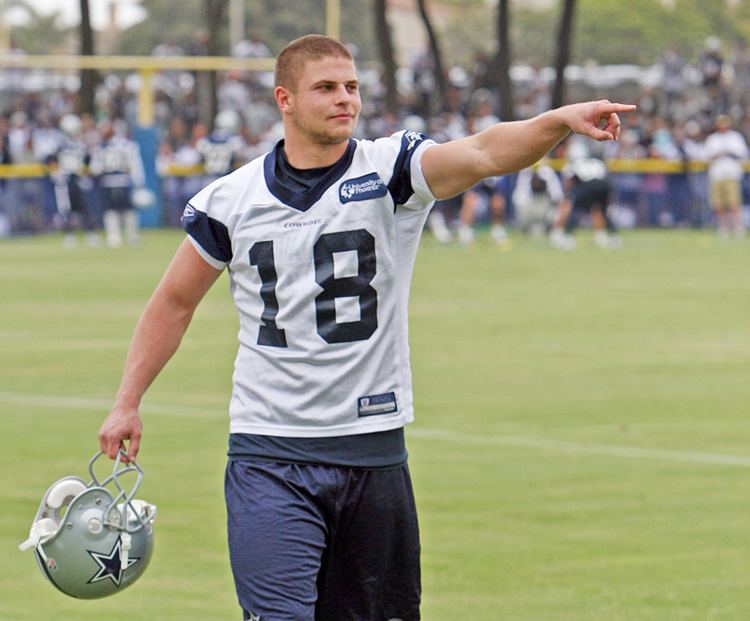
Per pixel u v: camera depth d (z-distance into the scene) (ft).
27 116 306.35
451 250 233.35
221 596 57.06
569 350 122.52
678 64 331.36
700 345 125.70
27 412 95.35
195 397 100.53
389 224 40.04
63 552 39.93
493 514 68.85
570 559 61.72
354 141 40.55
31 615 54.85
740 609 55.06
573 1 300.81
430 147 39.86
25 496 72.23
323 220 39.73
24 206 263.90
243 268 40.50
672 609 55.11
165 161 280.31
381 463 40.22
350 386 39.96
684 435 87.45
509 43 298.97
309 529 39.47
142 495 72.23
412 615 41.70
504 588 57.72
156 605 55.93
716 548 63.36
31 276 189.98
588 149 236.84
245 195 40.37
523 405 97.35
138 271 196.54
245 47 321.32
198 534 65.41
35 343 127.95
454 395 100.99
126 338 131.23
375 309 40.01
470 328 136.77
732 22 639.35
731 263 207.21
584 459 80.84
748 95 338.13
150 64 276.41
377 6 301.63
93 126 254.88
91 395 102.01
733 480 75.82
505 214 281.95
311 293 39.73
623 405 97.25
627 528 66.44
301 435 39.96
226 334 133.80
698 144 276.21
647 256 219.20
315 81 39.34
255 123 306.76
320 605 41.09
